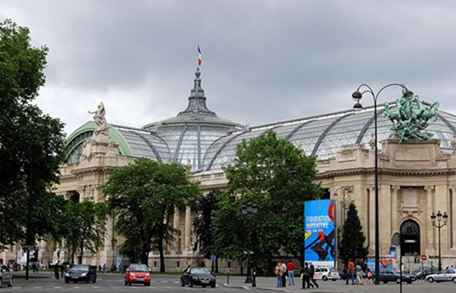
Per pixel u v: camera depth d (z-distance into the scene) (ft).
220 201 418.92
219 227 408.87
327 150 547.49
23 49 271.69
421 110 462.19
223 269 510.99
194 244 499.51
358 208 455.22
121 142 634.43
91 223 462.19
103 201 549.13
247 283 302.25
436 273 359.25
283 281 263.49
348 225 430.20
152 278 367.86
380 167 453.99
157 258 565.53
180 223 571.69
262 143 428.97
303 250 404.36
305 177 425.28
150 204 432.25
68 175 609.01
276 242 400.88
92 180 584.40
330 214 370.12
